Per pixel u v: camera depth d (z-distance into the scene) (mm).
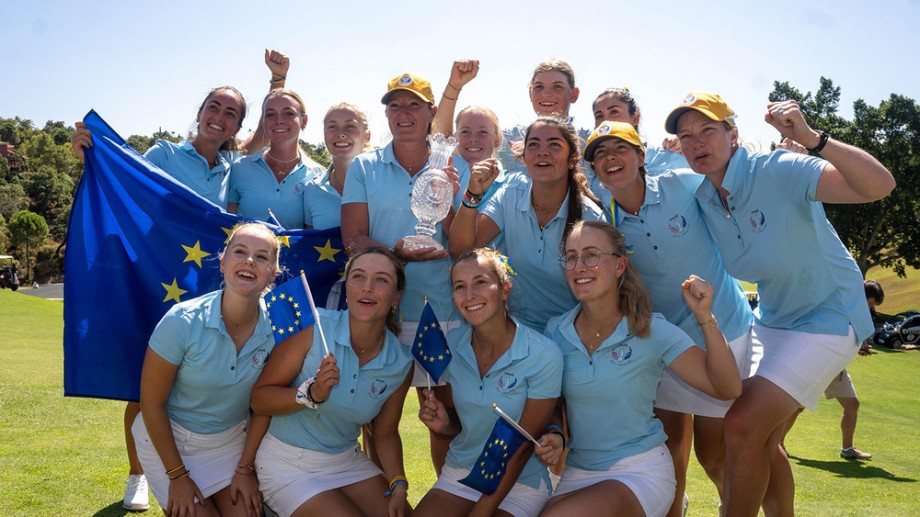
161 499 4551
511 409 4492
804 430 12641
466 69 6367
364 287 4469
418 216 5262
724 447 5449
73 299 5164
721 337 4285
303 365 4574
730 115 4660
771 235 4672
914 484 8148
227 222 5473
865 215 54812
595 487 4195
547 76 6629
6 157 131125
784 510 5121
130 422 5250
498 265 4527
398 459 4727
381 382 4617
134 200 5398
